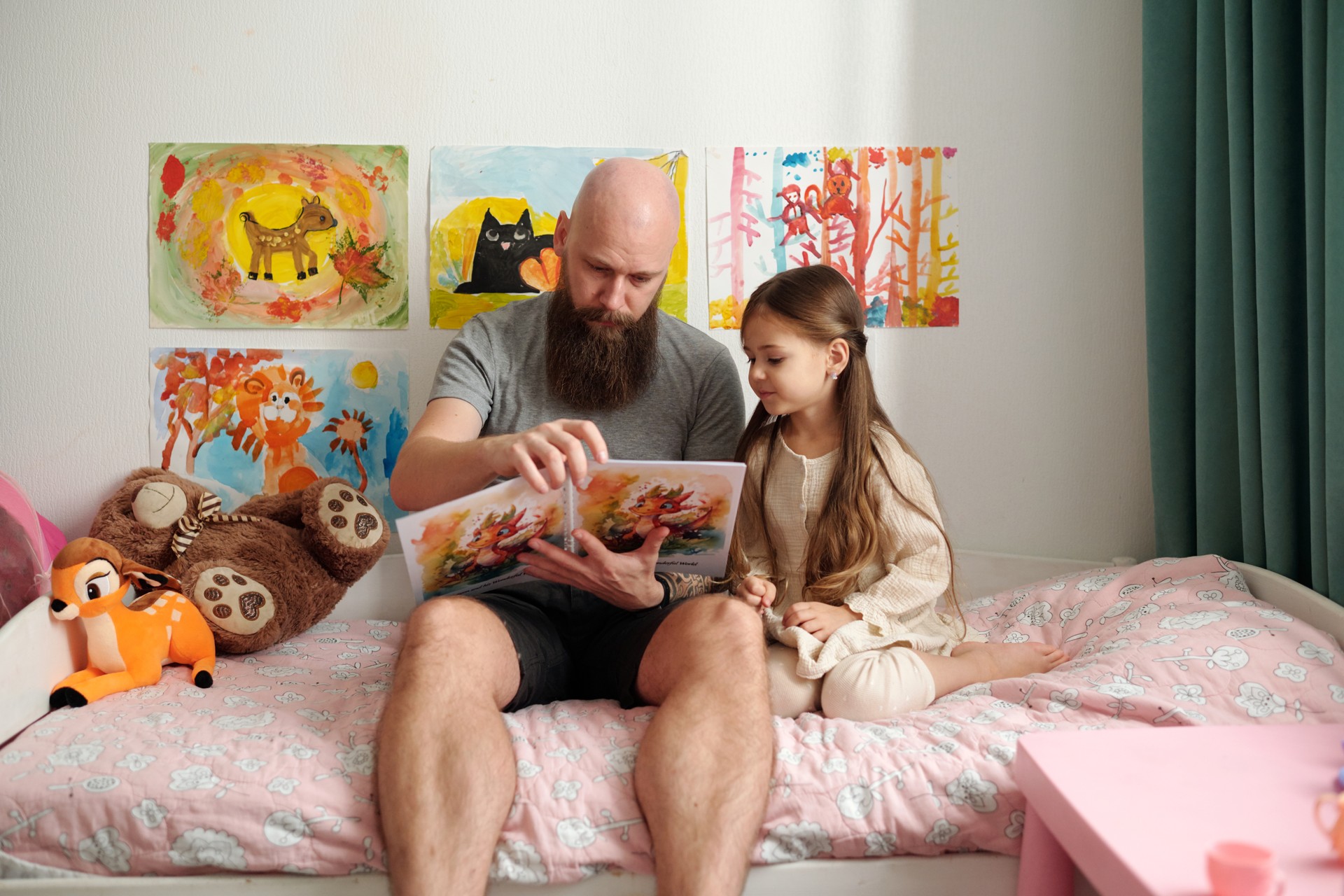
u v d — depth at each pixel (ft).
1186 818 2.73
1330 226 4.37
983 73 5.96
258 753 3.46
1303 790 2.91
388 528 5.47
